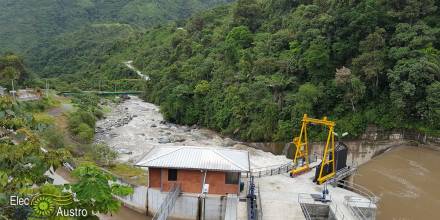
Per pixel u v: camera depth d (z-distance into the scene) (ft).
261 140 213.25
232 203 103.81
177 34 437.99
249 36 276.82
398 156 180.24
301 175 129.18
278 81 215.92
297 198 108.58
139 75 469.57
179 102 268.00
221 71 266.98
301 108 200.13
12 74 173.17
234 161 110.11
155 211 110.32
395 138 193.16
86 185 30.50
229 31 312.71
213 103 253.24
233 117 230.68
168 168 107.45
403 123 191.72
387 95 198.59
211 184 108.27
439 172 160.25
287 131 201.36
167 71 342.64
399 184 149.07
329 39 215.72
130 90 431.84
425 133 184.85
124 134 226.79
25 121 34.06
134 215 112.57
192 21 424.87
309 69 212.43
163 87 323.78
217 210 107.76
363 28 205.57
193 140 220.64
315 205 104.12
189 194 108.47
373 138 195.72
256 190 113.50
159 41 542.57
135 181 128.77
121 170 142.51
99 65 567.59
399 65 188.44
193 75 288.10
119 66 510.58
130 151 186.91
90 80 474.49
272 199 107.34
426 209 127.13
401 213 123.95
